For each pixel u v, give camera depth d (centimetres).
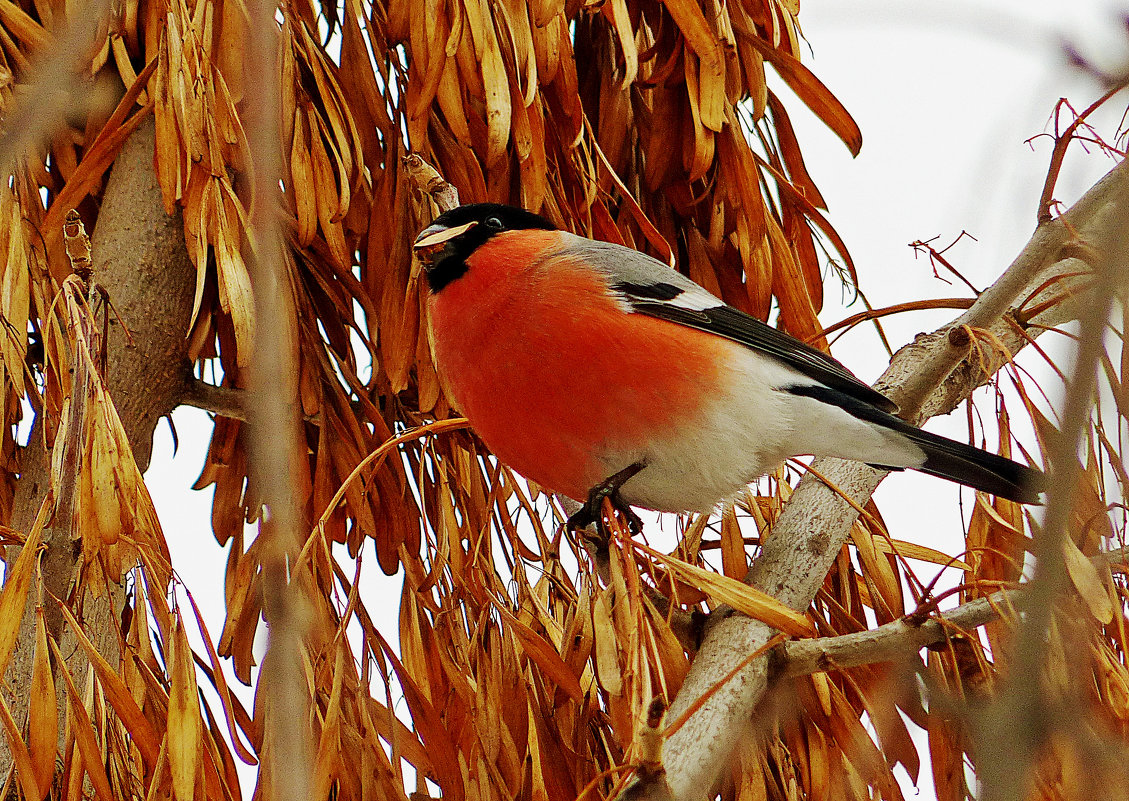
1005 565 554
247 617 550
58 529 494
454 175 634
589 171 645
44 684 450
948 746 511
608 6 621
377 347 623
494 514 609
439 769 526
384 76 627
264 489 256
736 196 671
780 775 543
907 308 607
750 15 678
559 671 516
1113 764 287
